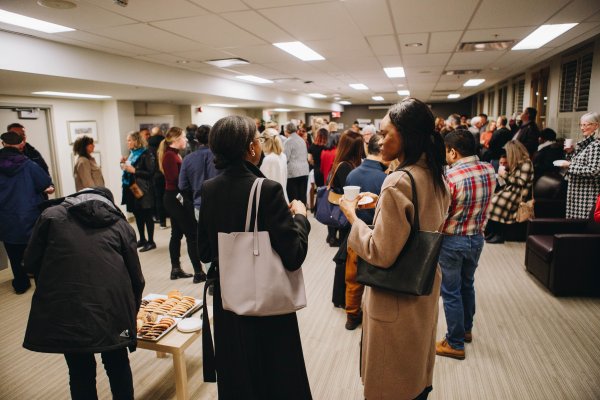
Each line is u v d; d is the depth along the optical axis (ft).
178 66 18.92
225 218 4.41
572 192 12.32
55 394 7.33
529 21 12.23
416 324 4.27
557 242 10.57
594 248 10.46
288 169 18.40
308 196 22.70
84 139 14.26
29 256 5.39
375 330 4.33
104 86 16.21
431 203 4.18
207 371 4.90
